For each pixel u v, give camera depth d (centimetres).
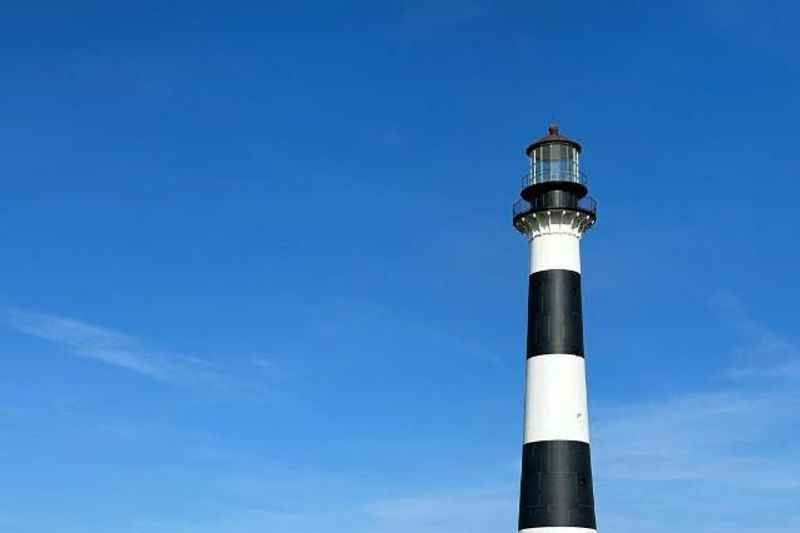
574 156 6325
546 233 6191
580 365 6059
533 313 6150
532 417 6003
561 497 5831
